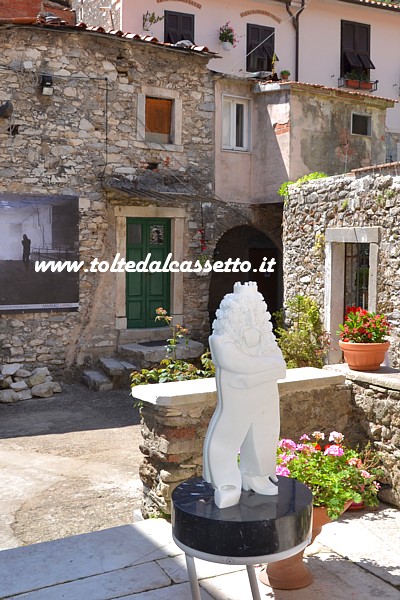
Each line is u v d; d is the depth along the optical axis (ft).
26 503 19.33
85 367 37.06
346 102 41.42
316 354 32.01
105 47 36.68
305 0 50.21
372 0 56.34
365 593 10.46
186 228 40.14
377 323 16.17
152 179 38.37
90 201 36.78
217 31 48.37
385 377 14.88
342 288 31.99
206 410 13.92
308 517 8.93
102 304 37.52
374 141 42.83
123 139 37.55
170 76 38.91
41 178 35.35
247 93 41.65
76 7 52.24
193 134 39.99
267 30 50.19
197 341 40.78
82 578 10.96
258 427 9.33
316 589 10.59
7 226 34.40
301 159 39.93
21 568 11.33
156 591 10.54
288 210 34.86
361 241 29.43
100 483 21.08
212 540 8.38
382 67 55.31
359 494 11.33
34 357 35.55
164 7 46.55
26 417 29.84
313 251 32.94
